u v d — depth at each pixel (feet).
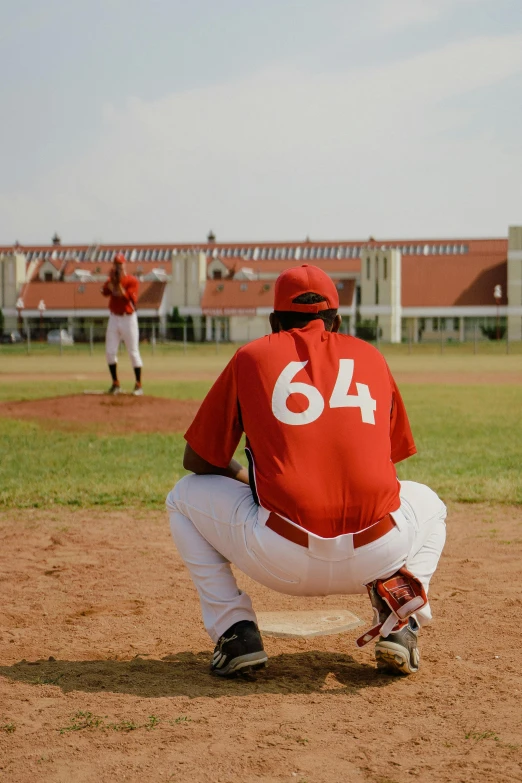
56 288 277.85
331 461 10.62
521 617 14.62
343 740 9.48
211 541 11.56
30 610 15.39
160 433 42.57
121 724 9.96
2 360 147.74
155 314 266.57
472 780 8.48
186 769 8.80
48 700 10.79
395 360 143.33
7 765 8.93
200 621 14.74
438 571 18.06
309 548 10.47
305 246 317.42
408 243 318.86
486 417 49.75
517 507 25.07
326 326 11.87
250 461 11.07
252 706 10.55
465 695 10.93
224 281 270.67
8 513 24.58
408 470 30.78
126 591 16.78
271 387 11.02
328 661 12.50
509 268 255.09
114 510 24.97
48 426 44.39
